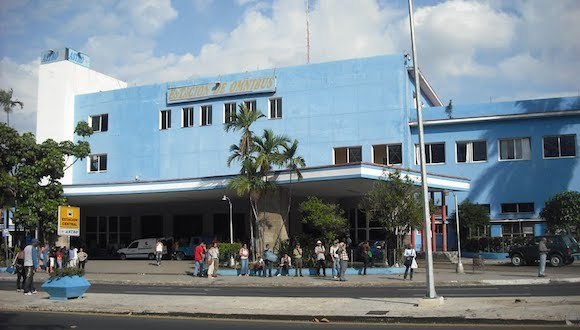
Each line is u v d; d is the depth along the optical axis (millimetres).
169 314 14461
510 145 40250
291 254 30281
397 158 40094
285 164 32438
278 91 43156
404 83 40250
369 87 40844
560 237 31562
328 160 41281
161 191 37344
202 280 27375
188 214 47406
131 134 48125
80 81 51562
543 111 39188
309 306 14930
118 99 48906
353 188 35156
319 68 42188
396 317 12617
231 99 44688
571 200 35406
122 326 12656
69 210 28609
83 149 40344
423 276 26562
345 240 32625
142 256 43719
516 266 32156
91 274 31484
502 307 13555
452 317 12211
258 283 25641
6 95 43906
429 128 41781
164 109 47188
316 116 41938
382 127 40312
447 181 35219
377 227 40938
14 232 39812
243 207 45531
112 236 49844
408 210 28578
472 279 24188
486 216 39156
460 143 41281
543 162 39344
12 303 16781
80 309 15391
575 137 38875
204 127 45469
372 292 20062
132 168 47750
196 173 45406
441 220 40406
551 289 19906
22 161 37594
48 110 50625
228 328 12227
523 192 39562
